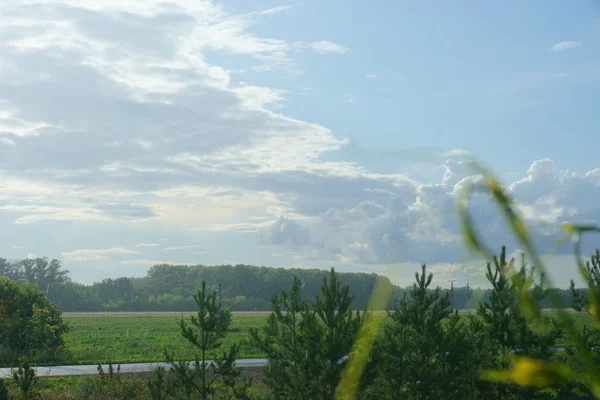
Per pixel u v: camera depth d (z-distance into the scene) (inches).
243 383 565.0
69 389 824.9
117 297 5536.4
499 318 446.9
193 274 5625.0
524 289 26.5
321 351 392.8
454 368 466.0
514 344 423.2
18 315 1398.9
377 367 412.2
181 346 1893.5
